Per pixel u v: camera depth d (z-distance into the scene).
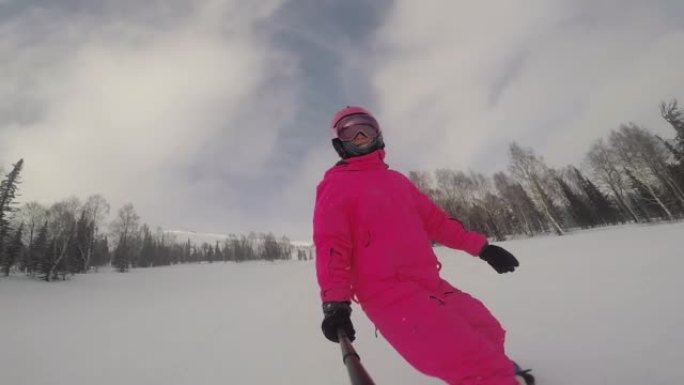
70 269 44.97
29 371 5.60
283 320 6.54
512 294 4.33
